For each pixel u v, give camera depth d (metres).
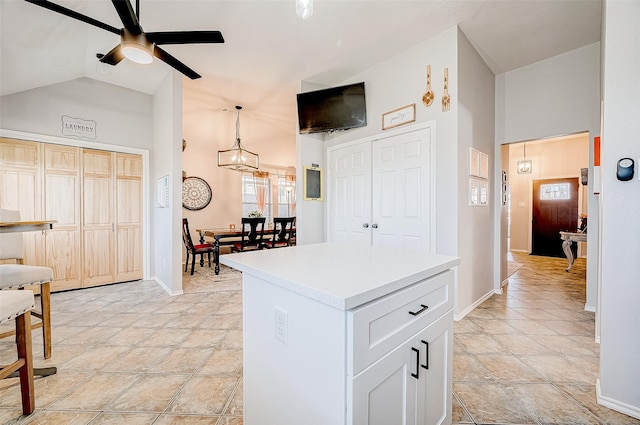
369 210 3.48
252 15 2.54
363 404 0.77
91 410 1.46
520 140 3.45
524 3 2.39
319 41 2.95
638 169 1.39
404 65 3.10
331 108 3.64
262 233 4.98
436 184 2.81
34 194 3.32
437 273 1.13
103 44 2.97
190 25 2.67
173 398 1.56
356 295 0.73
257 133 6.16
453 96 2.69
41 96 3.34
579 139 6.21
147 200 4.14
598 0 2.34
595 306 2.87
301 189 3.85
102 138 3.76
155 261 4.15
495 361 1.94
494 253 3.58
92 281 3.73
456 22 2.63
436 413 1.14
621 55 1.44
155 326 2.53
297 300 0.90
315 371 0.84
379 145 3.36
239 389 1.64
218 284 3.95
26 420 1.39
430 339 1.07
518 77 3.46
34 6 2.26
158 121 3.92
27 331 1.44
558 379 1.73
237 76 3.73
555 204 6.48
